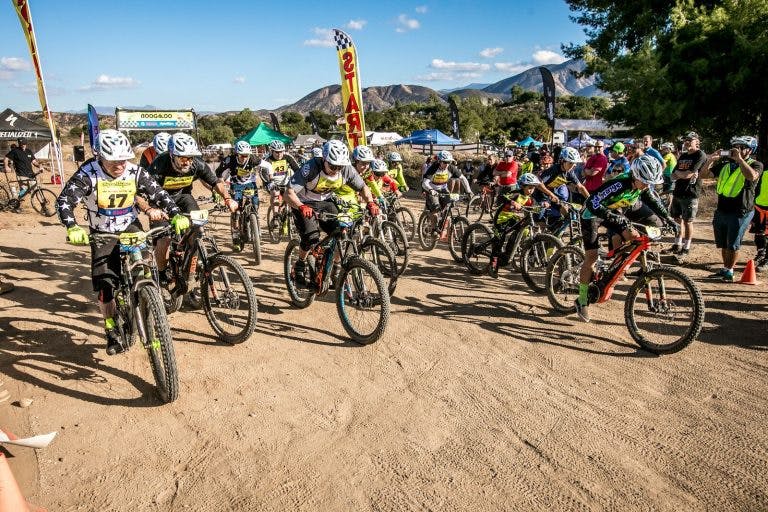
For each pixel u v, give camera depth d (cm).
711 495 269
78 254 819
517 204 635
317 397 370
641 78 1688
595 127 2786
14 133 1973
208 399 365
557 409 354
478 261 762
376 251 583
